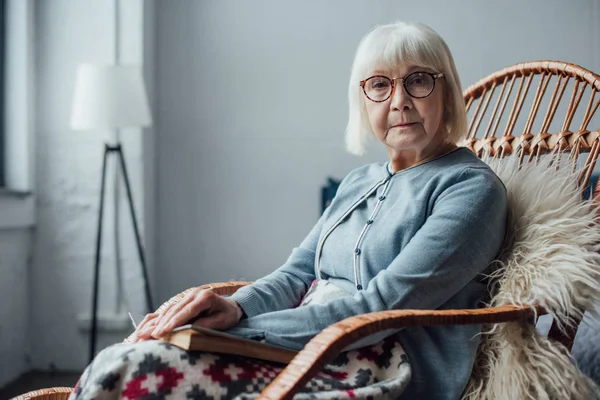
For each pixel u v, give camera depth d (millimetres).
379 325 1086
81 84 2998
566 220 1378
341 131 3936
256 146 3963
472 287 1384
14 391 3002
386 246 1406
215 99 3971
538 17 3885
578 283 1318
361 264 1432
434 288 1290
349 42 3939
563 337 1361
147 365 1072
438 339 1339
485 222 1339
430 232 1316
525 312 1266
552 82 3680
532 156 1768
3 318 3113
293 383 976
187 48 3969
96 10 3465
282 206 3957
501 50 3900
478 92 1963
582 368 1531
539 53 3891
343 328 1057
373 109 1482
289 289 1542
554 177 1476
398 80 1441
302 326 1225
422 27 1462
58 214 3436
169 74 3967
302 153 3953
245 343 1151
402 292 1269
